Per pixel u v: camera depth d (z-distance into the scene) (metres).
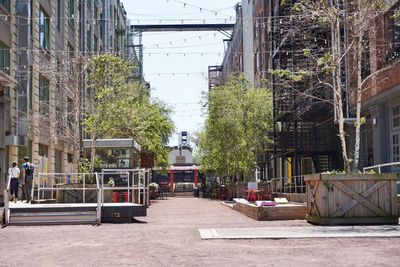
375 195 13.30
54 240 11.23
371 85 19.53
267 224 14.16
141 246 10.07
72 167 41.88
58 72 31.22
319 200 13.47
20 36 28.72
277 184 35.59
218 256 8.70
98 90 29.72
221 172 42.00
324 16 16.00
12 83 24.56
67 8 40.41
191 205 29.94
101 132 28.88
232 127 35.75
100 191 15.84
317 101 24.69
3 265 8.20
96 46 53.50
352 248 9.30
